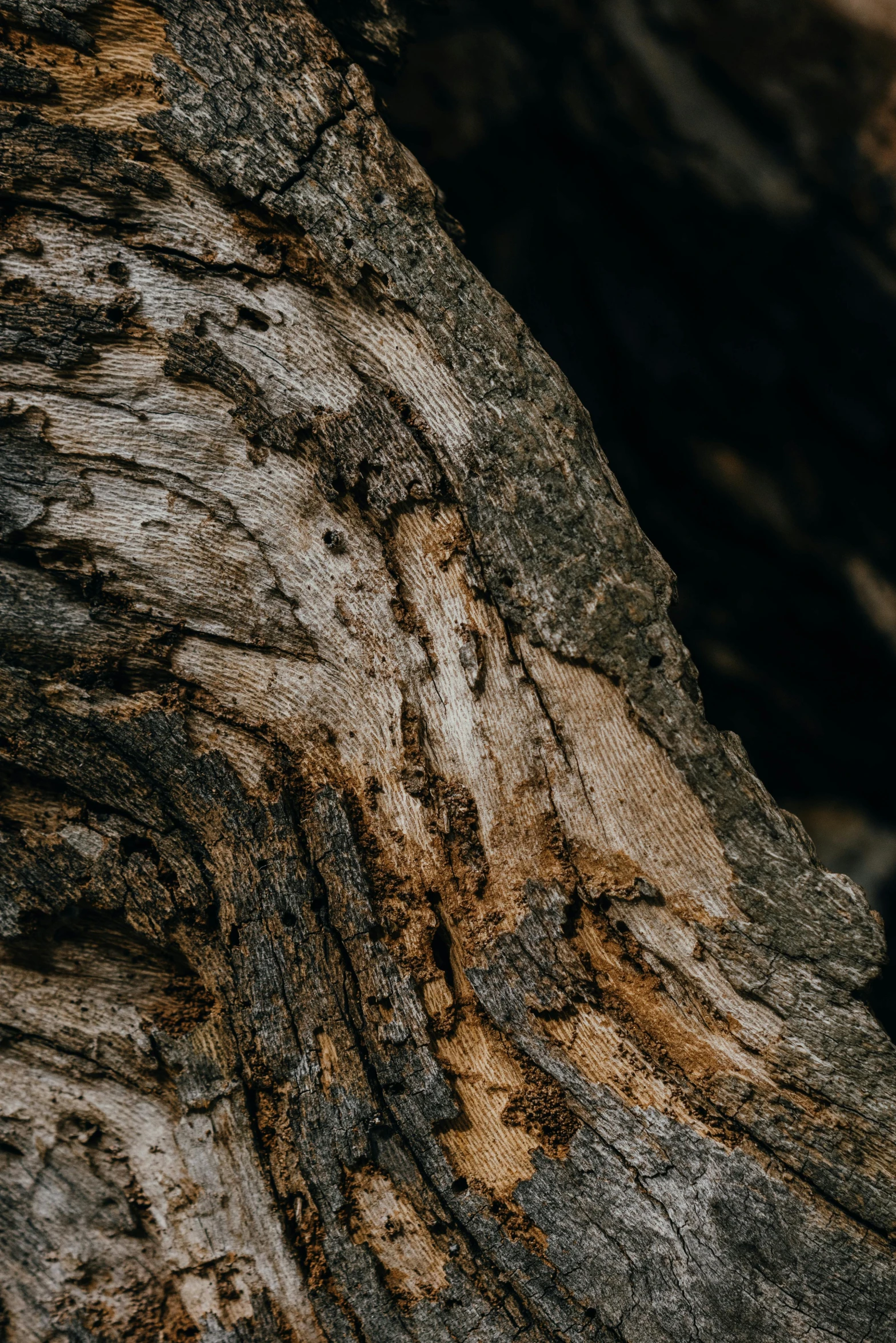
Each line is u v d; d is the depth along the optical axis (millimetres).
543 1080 614
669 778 612
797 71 755
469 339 610
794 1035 607
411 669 615
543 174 812
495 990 615
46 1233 614
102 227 606
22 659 612
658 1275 605
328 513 614
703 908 611
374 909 614
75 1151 616
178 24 604
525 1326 606
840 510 810
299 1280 606
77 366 609
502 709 615
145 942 621
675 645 611
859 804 873
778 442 812
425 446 612
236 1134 611
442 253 609
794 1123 605
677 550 855
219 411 612
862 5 739
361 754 617
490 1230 607
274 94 606
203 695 618
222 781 614
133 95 604
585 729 614
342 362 611
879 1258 602
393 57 655
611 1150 608
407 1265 607
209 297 609
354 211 607
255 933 614
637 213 800
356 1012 613
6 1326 611
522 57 784
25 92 601
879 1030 605
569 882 615
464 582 614
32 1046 620
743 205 778
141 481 614
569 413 613
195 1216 611
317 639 617
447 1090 610
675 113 772
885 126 753
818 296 784
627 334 820
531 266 822
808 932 607
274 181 604
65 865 614
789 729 872
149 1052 616
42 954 622
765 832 609
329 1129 610
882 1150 604
